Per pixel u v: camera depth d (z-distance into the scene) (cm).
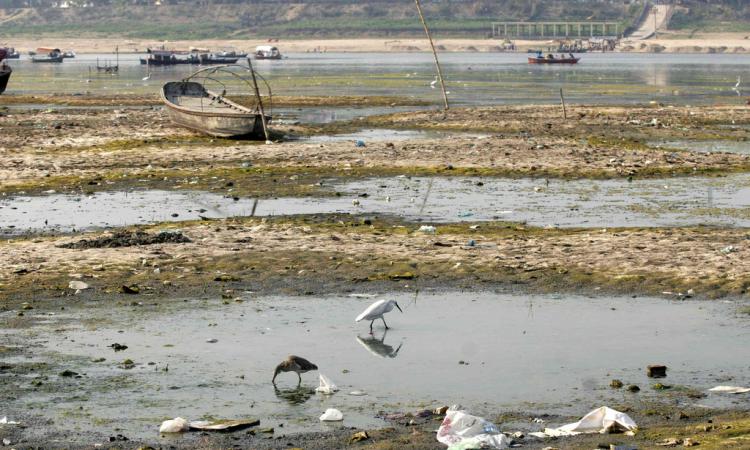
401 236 4434
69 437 2247
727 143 8494
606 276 3738
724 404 2441
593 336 3062
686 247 4150
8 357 2836
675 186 5938
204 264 3931
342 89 15775
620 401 2483
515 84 17350
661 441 2100
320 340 3028
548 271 3816
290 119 10300
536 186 5928
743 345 2955
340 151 7269
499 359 2844
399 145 7619
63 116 10044
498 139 8038
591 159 6888
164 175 6262
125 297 3494
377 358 2855
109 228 4697
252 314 3303
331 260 3988
